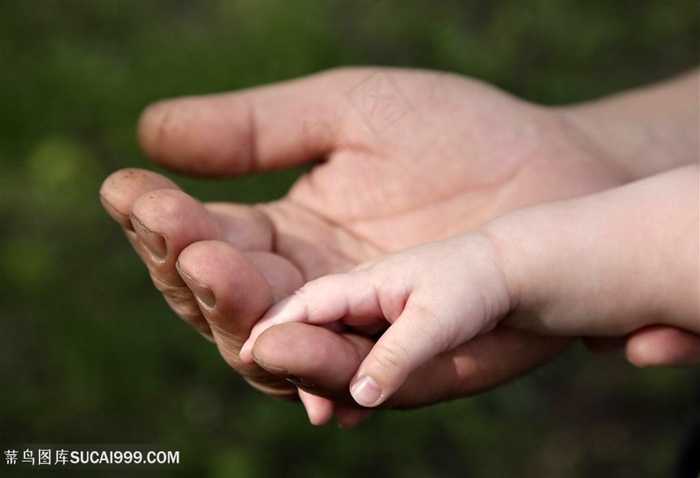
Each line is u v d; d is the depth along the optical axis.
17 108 0.67
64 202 0.65
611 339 0.46
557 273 0.43
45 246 0.63
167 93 0.67
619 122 0.50
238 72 0.67
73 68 0.68
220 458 0.58
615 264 0.44
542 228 0.43
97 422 0.59
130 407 0.60
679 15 0.77
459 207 0.47
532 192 0.47
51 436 0.58
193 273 0.40
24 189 0.65
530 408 0.62
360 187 0.48
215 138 0.48
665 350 0.45
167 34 0.70
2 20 0.70
